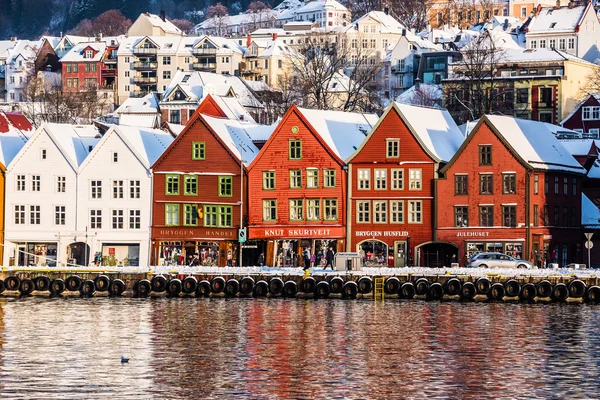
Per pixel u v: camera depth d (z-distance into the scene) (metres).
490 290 129.38
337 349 98.31
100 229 164.62
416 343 101.31
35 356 94.69
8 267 143.25
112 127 164.62
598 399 80.06
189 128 162.25
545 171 153.88
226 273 136.88
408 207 155.25
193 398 80.00
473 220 153.00
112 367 90.06
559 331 107.69
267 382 84.88
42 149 166.25
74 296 138.75
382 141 156.00
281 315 119.00
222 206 160.75
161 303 130.62
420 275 132.38
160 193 163.12
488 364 91.75
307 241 158.00
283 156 159.00
